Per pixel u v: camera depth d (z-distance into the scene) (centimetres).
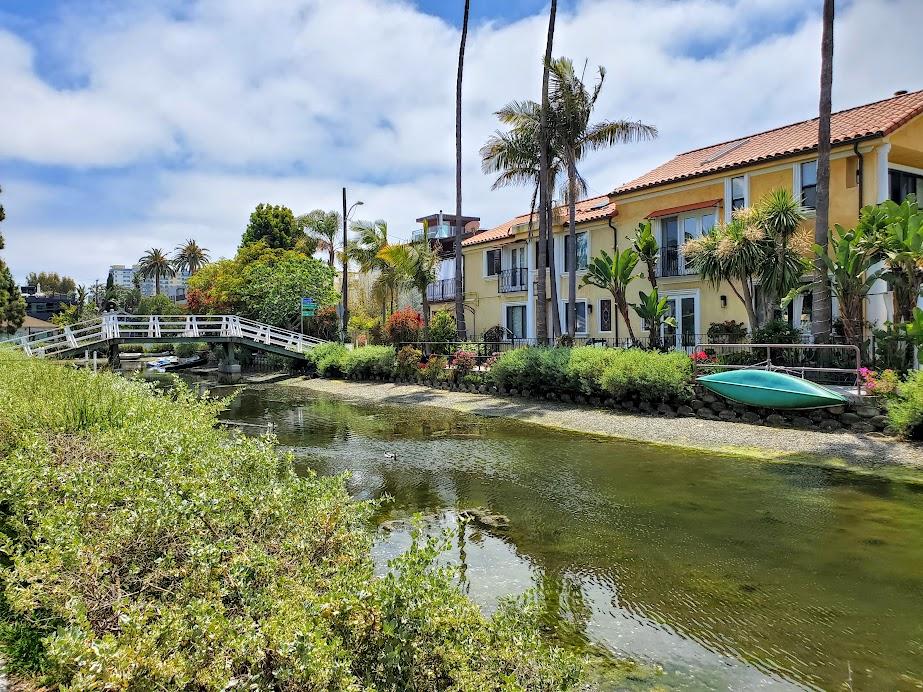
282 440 1374
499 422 1562
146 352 5631
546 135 2262
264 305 3794
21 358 1484
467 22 2712
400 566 405
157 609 330
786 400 1250
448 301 3606
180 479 479
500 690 313
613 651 480
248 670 284
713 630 510
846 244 1382
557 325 2466
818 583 588
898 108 1830
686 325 2261
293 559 410
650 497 870
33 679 354
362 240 3322
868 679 438
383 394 2272
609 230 2564
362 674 310
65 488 471
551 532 740
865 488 884
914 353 1319
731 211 2059
